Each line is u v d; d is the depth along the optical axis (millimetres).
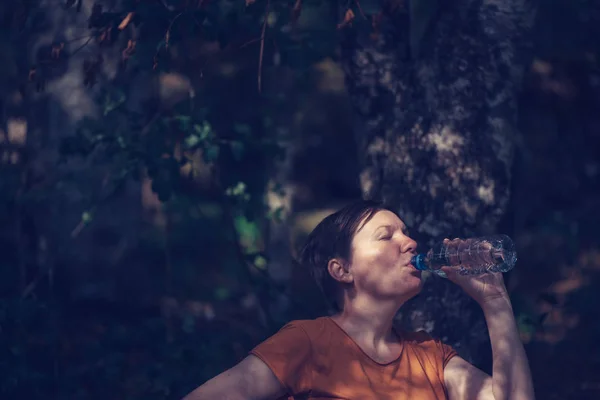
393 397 2904
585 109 10633
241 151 5133
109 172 5703
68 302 8086
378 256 3002
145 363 5020
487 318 3125
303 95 11625
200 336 5137
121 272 8578
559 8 8078
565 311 6848
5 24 6348
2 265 7152
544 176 10664
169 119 5109
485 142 4016
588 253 9977
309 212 15383
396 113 4117
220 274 10031
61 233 6652
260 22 4918
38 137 6820
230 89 7910
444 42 4055
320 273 3154
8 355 4871
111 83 6285
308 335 2943
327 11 5191
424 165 4043
